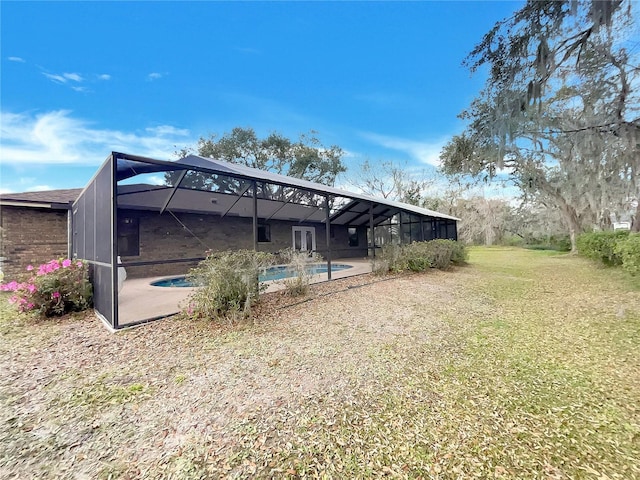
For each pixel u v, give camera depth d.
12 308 5.50
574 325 4.39
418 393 2.53
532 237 24.70
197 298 4.48
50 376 2.81
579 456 1.80
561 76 5.65
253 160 19.75
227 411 2.27
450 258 11.21
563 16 4.76
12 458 1.81
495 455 1.82
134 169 5.53
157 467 1.74
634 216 9.06
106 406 2.33
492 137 6.57
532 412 2.25
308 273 6.73
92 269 5.36
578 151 6.45
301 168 20.61
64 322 4.54
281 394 2.51
